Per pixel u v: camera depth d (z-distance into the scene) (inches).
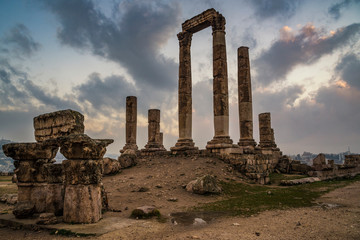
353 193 558.6
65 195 334.6
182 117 1052.5
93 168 333.4
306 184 718.5
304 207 432.8
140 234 289.3
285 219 352.2
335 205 446.0
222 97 937.5
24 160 383.6
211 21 995.9
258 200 497.0
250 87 1052.5
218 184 636.7
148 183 632.4
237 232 295.0
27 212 349.1
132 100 1291.8
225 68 961.5
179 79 1079.6
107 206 411.2
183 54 1085.1
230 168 788.0
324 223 327.9
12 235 299.6
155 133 1243.2
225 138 917.2
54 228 305.4
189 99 1067.9
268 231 297.9
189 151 995.3
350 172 956.6
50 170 368.8
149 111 1266.0
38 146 375.2
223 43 971.9
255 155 827.4
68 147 331.0
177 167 797.9
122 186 617.3
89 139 331.3
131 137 1270.9
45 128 408.5
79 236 283.3
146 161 965.2
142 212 369.7
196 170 742.5
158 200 495.8
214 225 329.1
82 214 325.7
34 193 370.9
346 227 308.2
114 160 821.9
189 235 284.0
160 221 349.4
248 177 772.6
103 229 301.3
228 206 447.5
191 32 1109.1
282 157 1158.3
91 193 331.6
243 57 1059.9
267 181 804.0
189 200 506.6
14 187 679.7
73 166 332.8
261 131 1278.3
